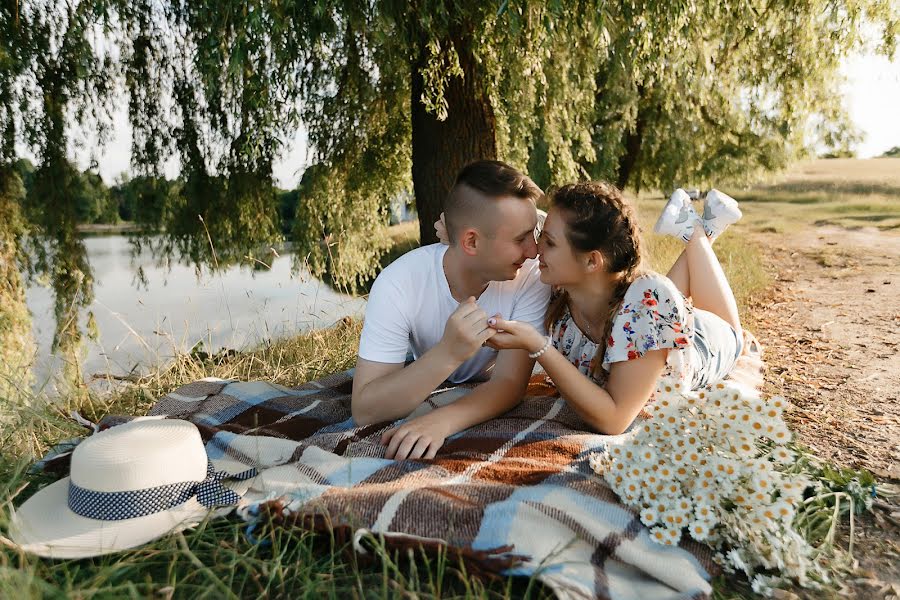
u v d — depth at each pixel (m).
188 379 3.75
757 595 1.77
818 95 8.95
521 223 2.39
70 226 7.09
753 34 6.41
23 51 6.24
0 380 3.35
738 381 3.08
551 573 1.62
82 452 1.84
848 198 25.94
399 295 2.57
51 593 1.54
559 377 2.32
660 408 1.97
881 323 5.82
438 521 1.80
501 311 2.74
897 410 3.46
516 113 6.43
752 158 13.36
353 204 8.14
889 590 1.80
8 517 1.87
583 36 6.55
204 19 4.56
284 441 2.38
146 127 7.16
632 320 2.38
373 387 2.44
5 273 6.84
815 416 3.37
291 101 6.24
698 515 1.82
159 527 1.79
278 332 4.82
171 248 7.64
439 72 5.22
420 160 6.06
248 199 7.58
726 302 3.20
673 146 13.12
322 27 4.35
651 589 1.69
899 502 2.31
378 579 1.74
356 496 1.89
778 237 14.73
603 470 2.07
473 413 2.45
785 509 1.80
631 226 2.39
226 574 1.75
